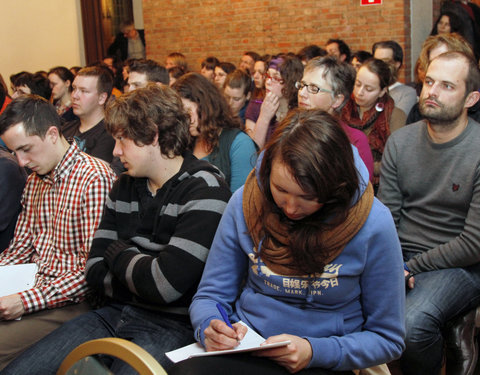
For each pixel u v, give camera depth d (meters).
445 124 2.02
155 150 1.69
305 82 2.41
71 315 1.94
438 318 1.91
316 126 1.23
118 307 1.79
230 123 2.46
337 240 1.32
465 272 2.03
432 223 2.13
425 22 6.16
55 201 2.02
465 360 2.02
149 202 1.76
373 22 5.93
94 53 7.38
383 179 2.28
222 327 1.33
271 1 6.45
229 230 1.52
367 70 3.02
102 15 7.54
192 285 1.66
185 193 1.68
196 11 6.94
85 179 1.97
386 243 1.35
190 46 7.09
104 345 1.22
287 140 1.24
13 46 7.02
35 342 1.83
